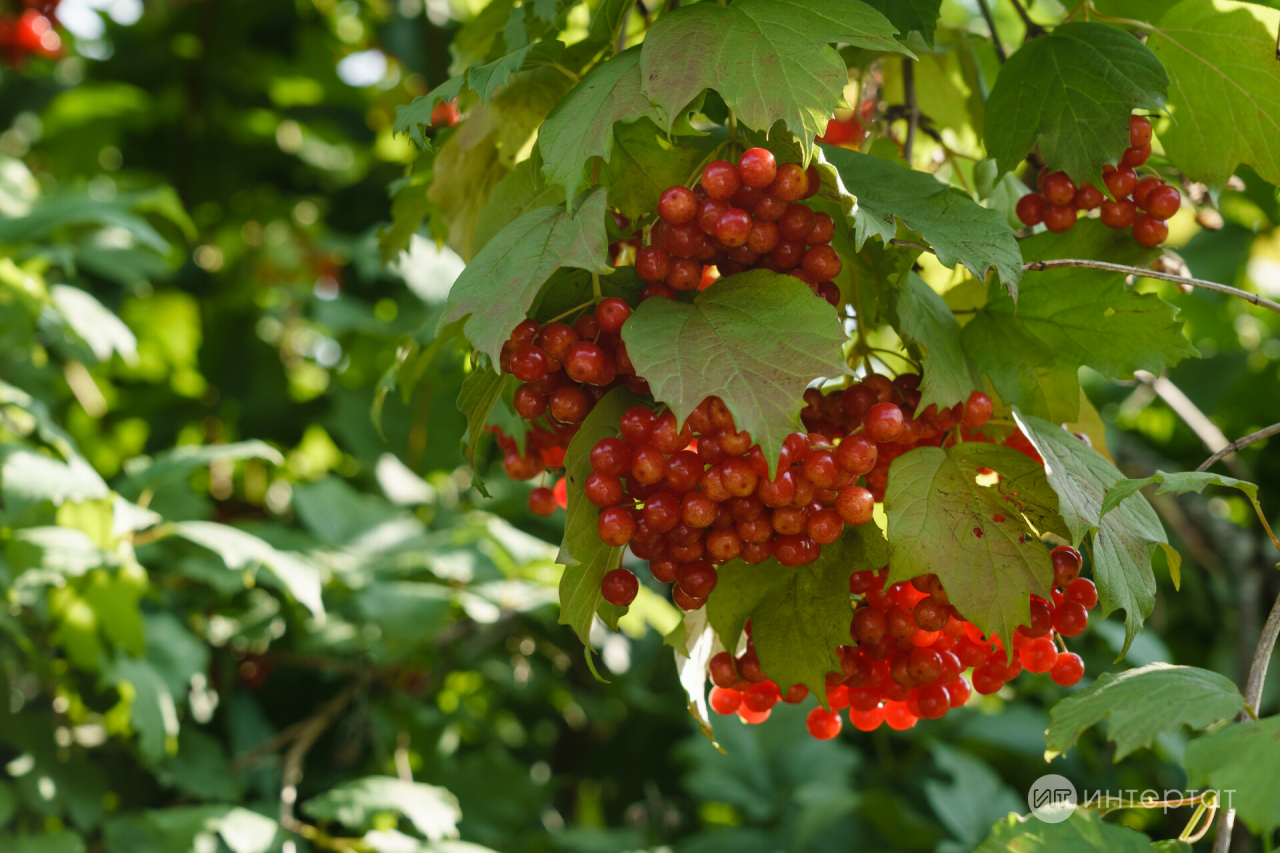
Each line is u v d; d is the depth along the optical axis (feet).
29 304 3.50
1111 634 4.32
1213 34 3.00
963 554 2.76
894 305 2.85
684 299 2.80
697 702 2.95
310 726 4.09
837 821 4.53
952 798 3.92
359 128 6.07
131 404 5.29
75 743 3.66
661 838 4.80
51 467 3.36
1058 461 2.81
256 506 5.03
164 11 6.01
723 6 2.80
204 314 5.53
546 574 4.07
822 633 2.85
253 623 4.04
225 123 5.96
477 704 5.21
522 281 2.73
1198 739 2.68
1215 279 4.91
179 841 3.40
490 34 3.20
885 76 3.32
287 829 3.58
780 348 2.71
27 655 3.52
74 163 6.22
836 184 2.75
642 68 2.76
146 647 3.50
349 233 5.77
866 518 2.77
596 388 2.82
